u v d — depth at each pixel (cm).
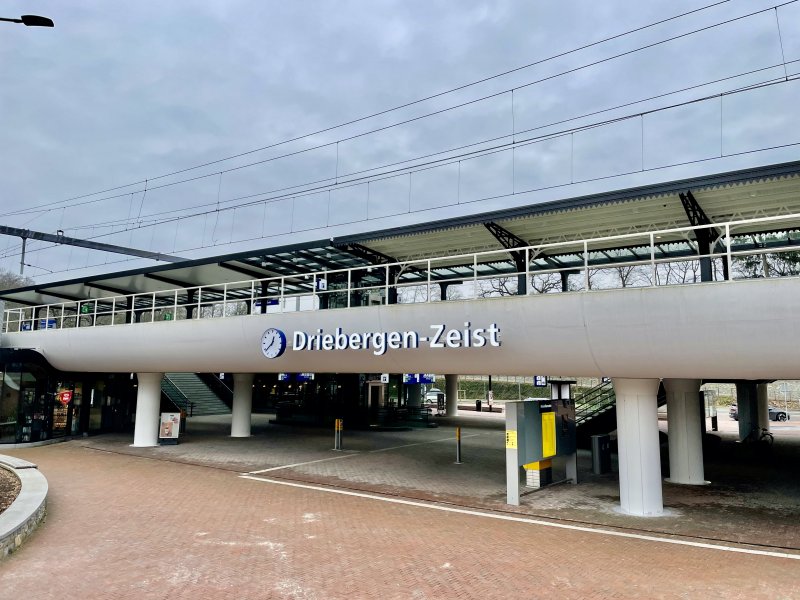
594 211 1441
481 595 727
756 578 794
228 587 747
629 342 1070
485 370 1283
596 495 1344
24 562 837
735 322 962
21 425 2156
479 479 1541
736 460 1953
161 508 1185
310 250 1906
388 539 973
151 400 2214
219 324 1705
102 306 3212
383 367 1433
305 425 3177
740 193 1298
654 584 768
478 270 2139
